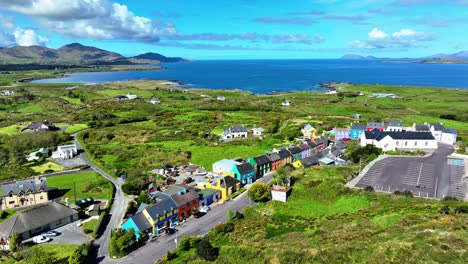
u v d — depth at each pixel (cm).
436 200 8444
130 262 7319
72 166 14562
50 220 8988
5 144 17662
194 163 14188
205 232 8569
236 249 6919
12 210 10331
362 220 7556
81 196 11231
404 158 12319
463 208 7200
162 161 14488
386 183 9944
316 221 8156
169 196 9462
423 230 6191
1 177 13200
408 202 8425
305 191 9862
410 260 5256
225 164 12731
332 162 12962
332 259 5762
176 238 8325
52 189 11288
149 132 19512
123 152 15988
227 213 9675
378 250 5719
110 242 7838
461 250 5278
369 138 14212
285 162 13912
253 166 12550
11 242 7812
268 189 9938
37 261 7012
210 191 10700
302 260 5978
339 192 9506
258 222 8369
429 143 13588
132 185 11238
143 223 8438
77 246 8069
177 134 18838
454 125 18650
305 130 17412
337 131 17000
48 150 16588
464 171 10788
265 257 6359
